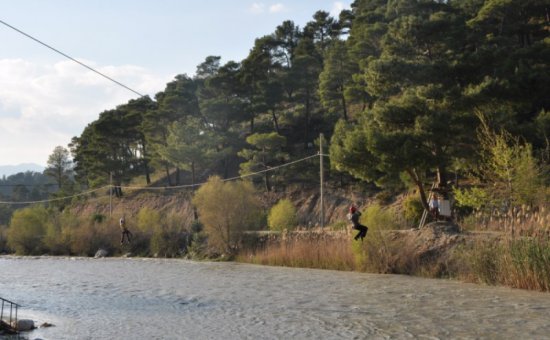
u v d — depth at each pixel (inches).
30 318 808.3
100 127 3636.8
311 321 724.0
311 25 4239.7
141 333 682.8
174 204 3257.9
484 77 1581.0
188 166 3142.2
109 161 3627.0
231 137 3425.2
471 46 1881.2
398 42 1695.4
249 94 3516.2
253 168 3065.9
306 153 3117.6
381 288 1007.0
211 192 1875.0
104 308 889.5
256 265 1598.2
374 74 1579.7
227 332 671.8
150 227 2365.9
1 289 1192.2
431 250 1202.6
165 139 3567.9
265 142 2805.1
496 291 921.5
